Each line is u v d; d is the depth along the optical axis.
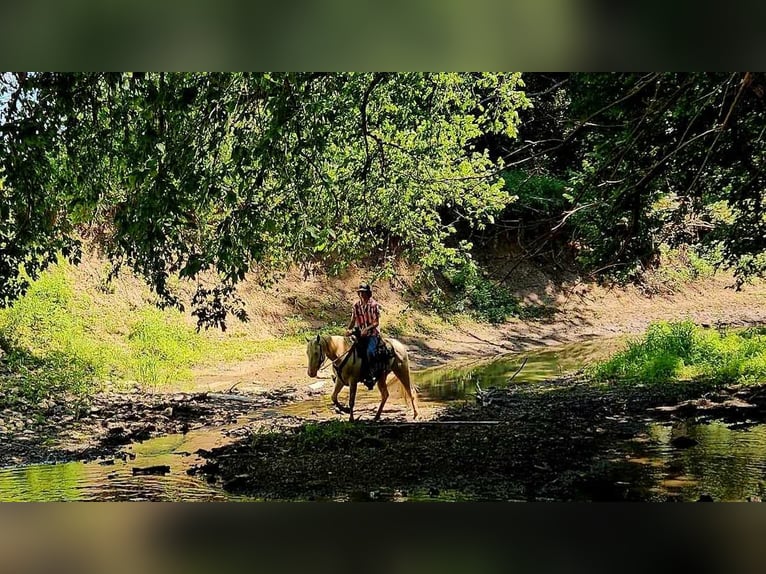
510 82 12.61
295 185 8.63
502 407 13.13
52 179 8.64
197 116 7.70
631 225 10.44
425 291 27.83
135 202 7.74
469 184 12.96
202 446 10.45
